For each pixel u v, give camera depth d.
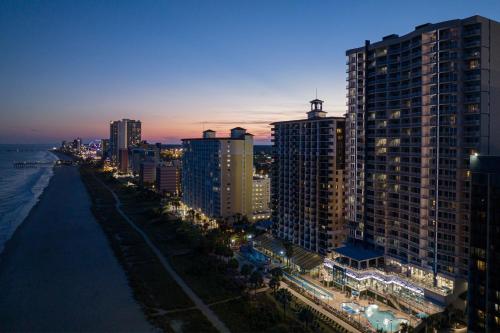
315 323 114.19
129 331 111.88
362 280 133.88
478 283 94.19
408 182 132.25
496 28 116.94
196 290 141.88
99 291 141.12
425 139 126.00
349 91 156.62
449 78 119.38
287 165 185.50
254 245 192.00
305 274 156.25
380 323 112.56
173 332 111.06
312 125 168.62
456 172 117.06
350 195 155.62
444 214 120.00
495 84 116.94
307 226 172.38
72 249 194.75
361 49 150.75
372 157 147.12
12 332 110.94
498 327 89.38
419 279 126.38
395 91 137.12
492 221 89.88
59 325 115.31
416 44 128.62
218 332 110.94
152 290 141.88
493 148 116.75
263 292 139.12
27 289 142.75
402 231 134.88
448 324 108.19
